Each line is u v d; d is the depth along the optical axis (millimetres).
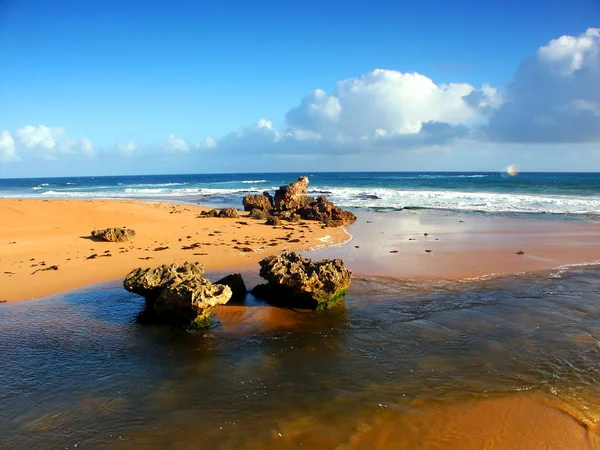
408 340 9586
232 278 12594
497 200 40875
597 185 59438
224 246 19312
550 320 10562
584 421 6617
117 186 92188
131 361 8758
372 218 30281
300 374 8180
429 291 12977
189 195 57781
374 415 6820
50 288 13297
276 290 12414
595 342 9297
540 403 7074
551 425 6539
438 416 6777
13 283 13672
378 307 11680
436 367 8344
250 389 7656
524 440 6242
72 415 6891
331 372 8234
